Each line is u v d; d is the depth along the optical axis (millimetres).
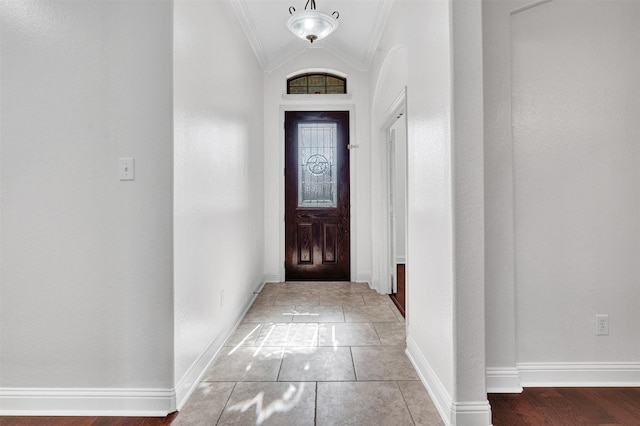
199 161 2275
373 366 2436
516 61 2193
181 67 1985
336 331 3111
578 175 2203
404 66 2922
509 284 2129
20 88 1885
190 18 2117
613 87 2205
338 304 3924
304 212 4996
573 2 2201
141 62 1868
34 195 1889
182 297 2004
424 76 2225
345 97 4918
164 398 1871
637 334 2209
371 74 4633
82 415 1872
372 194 4641
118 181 1882
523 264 2205
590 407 1954
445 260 1864
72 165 1886
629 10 2203
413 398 2039
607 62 2203
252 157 4090
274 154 4945
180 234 1975
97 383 1900
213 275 2553
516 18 2189
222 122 2814
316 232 5008
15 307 1896
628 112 2207
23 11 1884
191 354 2129
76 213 1886
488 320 2127
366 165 4938
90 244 1887
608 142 2205
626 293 2211
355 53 4672
